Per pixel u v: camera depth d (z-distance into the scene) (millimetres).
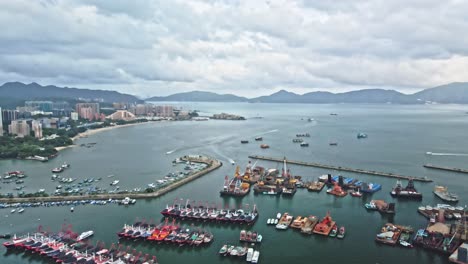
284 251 150875
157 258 145125
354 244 156750
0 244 158000
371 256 146250
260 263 141125
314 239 161750
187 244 156375
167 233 162875
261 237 161125
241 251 147375
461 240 153750
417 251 149875
